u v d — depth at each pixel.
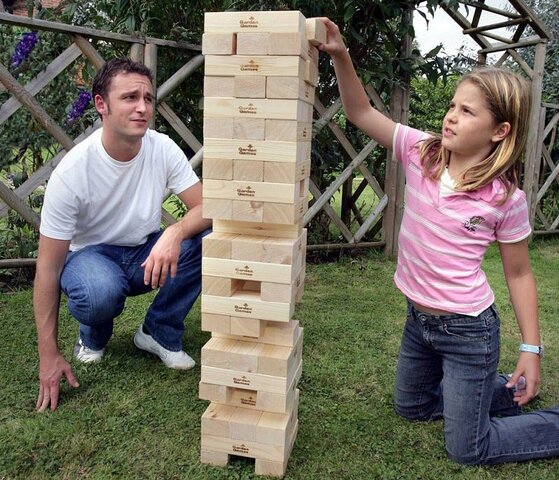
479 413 1.73
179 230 2.10
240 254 1.59
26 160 3.66
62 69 3.16
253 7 3.66
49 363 2.00
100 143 2.09
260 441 1.65
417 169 1.82
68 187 2.01
